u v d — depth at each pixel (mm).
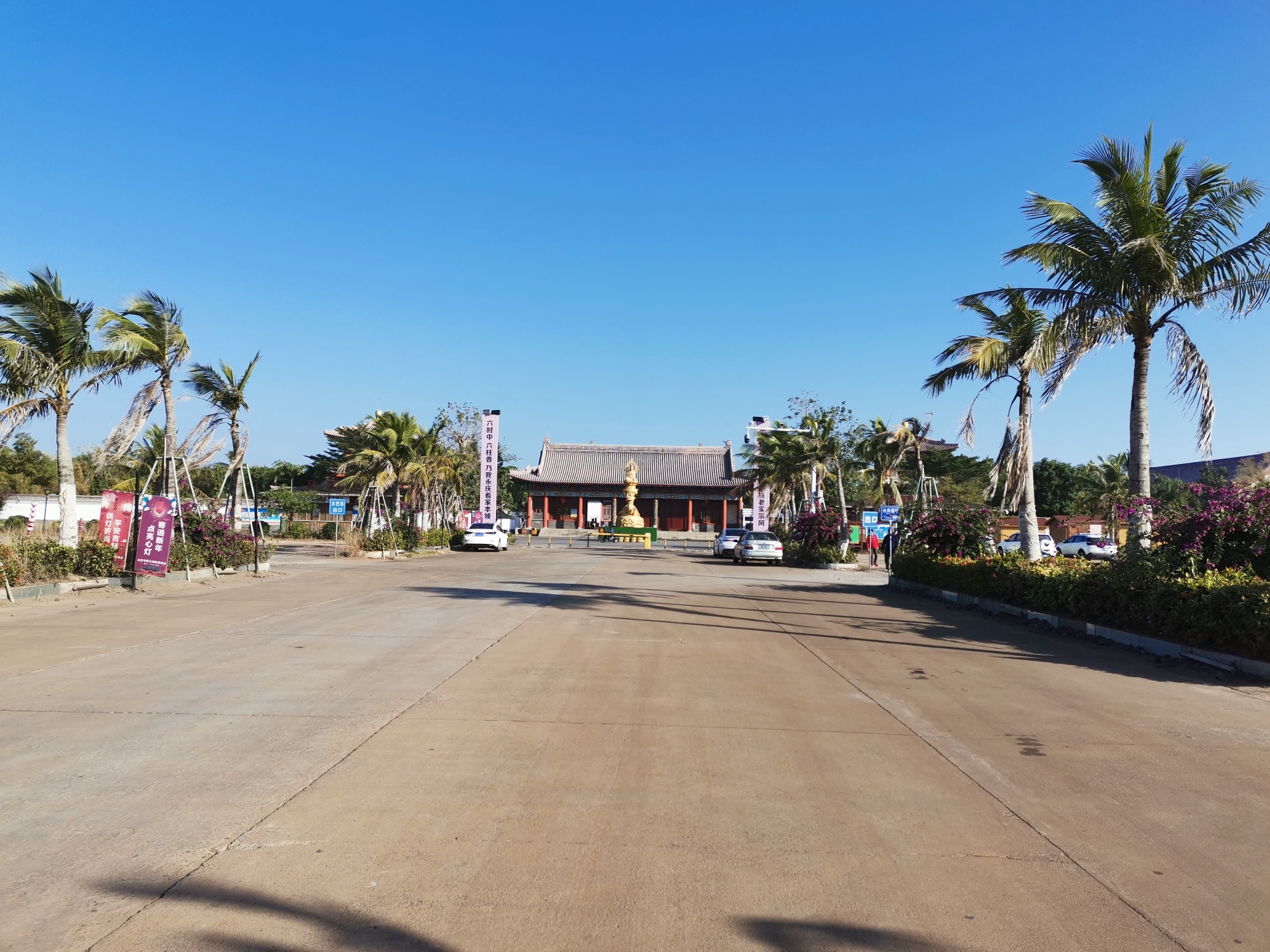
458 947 3617
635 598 19297
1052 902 4145
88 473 52812
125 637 11969
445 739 6879
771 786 5875
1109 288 15234
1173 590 11969
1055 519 53781
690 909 4004
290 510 56656
